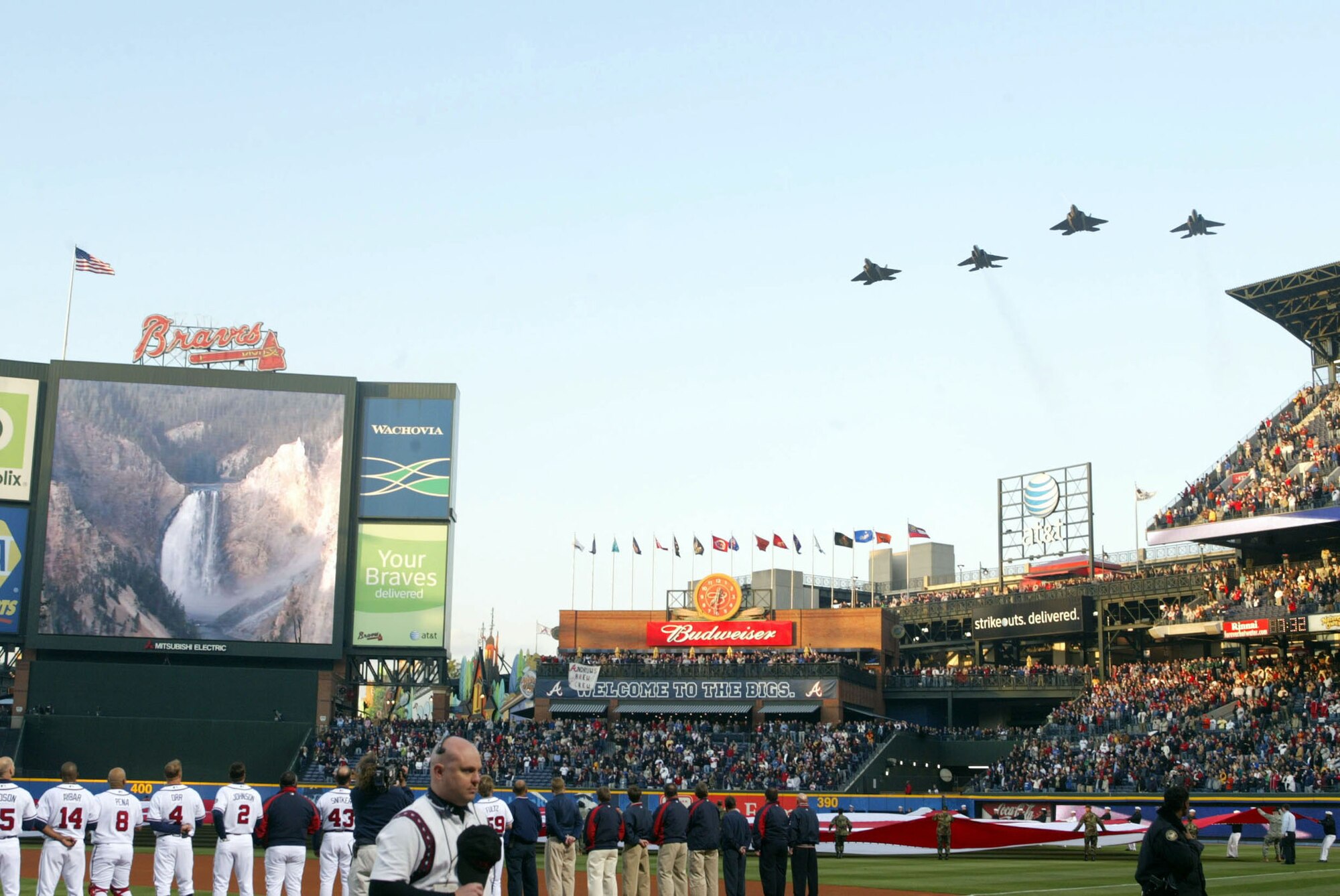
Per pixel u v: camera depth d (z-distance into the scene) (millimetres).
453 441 96125
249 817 27719
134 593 90188
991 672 99875
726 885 31016
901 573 136000
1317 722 75188
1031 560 109875
